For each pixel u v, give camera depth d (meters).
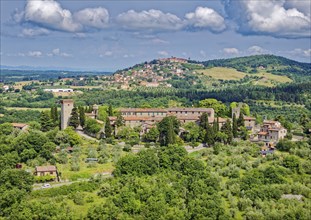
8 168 173.00
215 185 157.75
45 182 168.38
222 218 135.12
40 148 190.12
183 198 152.75
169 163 181.62
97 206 141.00
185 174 173.50
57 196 154.38
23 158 184.75
